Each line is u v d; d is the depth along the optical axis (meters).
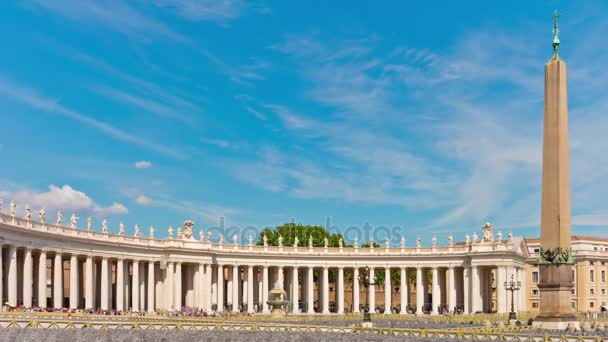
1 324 59.53
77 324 60.91
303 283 131.25
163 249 111.44
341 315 105.06
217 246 119.19
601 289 151.75
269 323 69.00
